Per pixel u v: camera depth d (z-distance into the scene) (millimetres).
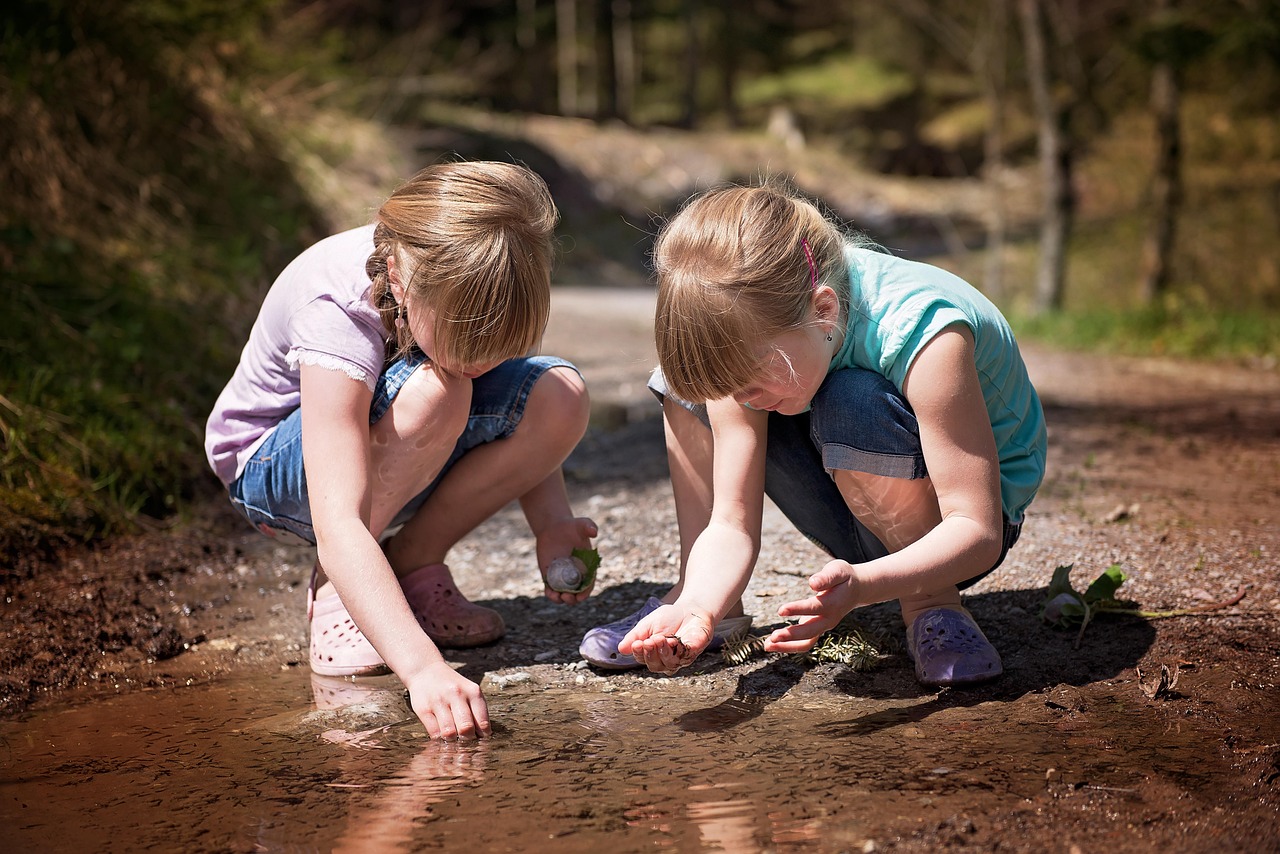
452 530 2316
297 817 1504
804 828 1414
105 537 2994
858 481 1892
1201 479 3447
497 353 1854
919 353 1788
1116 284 11734
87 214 4227
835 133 31156
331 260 2031
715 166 21984
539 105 25609
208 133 5250
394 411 2041
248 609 2578
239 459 2219
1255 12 9117
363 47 10023
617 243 17359
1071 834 1381
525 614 2484
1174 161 10422
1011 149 22953
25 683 2146
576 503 3338
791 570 2629
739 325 1628
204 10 5156
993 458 1821
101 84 4766
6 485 2963
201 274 4359
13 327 3455
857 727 1779
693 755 1681
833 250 1783
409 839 1419
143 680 2178
